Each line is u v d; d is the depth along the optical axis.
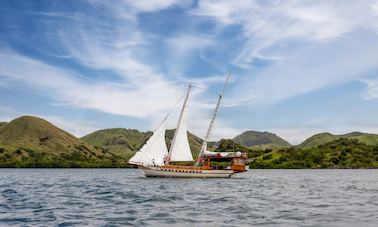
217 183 84.25
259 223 29.58
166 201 45.75
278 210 37.50
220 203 43.72
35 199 48.97
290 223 29.58
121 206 40.62
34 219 31.81
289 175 164.00
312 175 163.62
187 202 44.69
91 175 161.50
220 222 30.03
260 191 63.84
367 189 70.88
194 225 28.69
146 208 38.81
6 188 71.19
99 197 51.25
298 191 64.94
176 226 28.30
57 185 81.81
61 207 40.03
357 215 33.94
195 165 104.75
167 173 96.88
